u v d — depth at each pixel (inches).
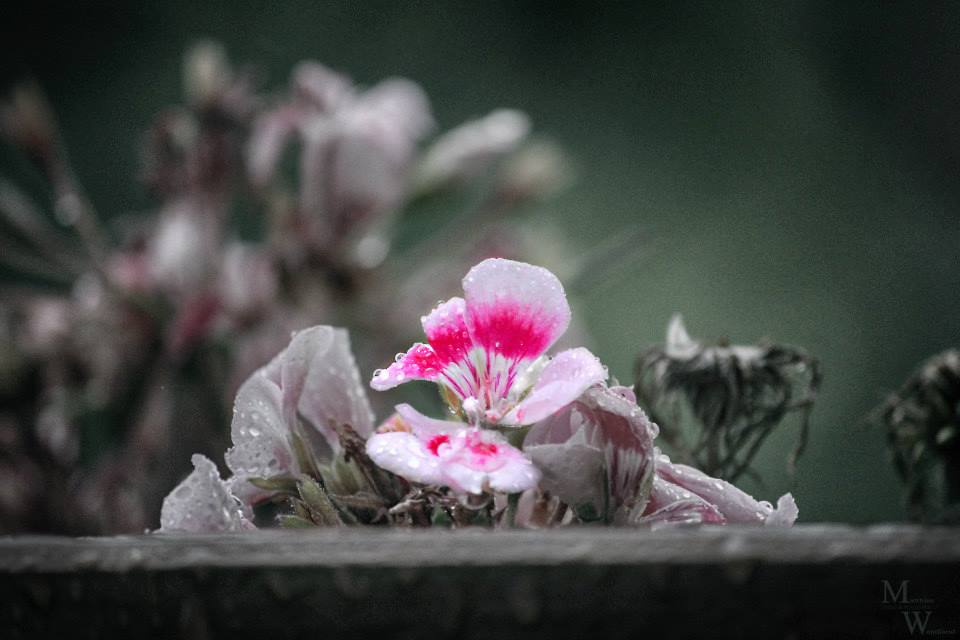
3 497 62.4
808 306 164.4
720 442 41.2
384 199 68.3
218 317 66.0
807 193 171.5
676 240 165.0
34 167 71.7
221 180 70.1
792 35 176.7
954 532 36.8
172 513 38.6
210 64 71.9
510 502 38.4
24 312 66.3
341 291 67.1
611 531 36.8
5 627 37.7
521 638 36.7
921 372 40.5
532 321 38.7
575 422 38.7
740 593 36.7
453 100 173.6
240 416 39.3
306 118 70.4
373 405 63.6
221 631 37.0
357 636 36.8
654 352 41.3
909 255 167.0
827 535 36.8
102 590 37.4
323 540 36.9
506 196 72.7
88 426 65.2
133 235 70.9
